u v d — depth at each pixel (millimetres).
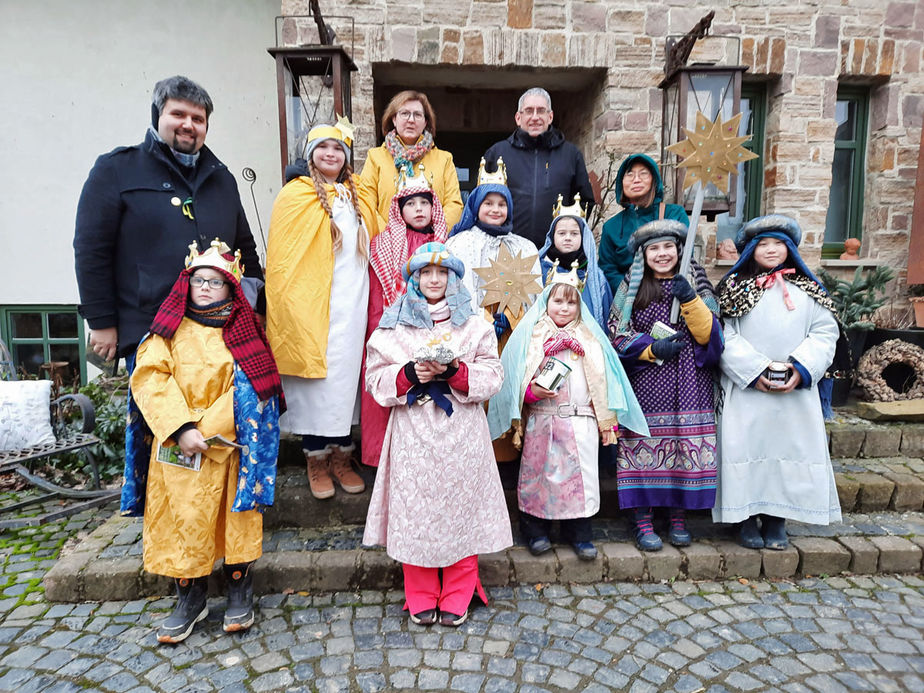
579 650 2066
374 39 3977
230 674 1942
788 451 2578
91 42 4602
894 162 4504
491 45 4059
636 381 2654
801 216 4398
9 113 4617
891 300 4605
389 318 2277
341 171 2744
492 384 2186
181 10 4637
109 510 3199
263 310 2762
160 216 2305
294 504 2770
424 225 2732
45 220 4746
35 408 3168
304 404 2617
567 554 2553
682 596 2424
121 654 2039
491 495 2275
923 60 4367
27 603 2336
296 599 2379
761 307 2613
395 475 2197
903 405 3639
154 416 1956
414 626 2199
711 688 1884
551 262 2809
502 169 2877
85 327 4910
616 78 4176
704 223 4445
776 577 2578
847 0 4227
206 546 2006
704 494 2541
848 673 1957
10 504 3182
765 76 4320
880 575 2596
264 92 4762
